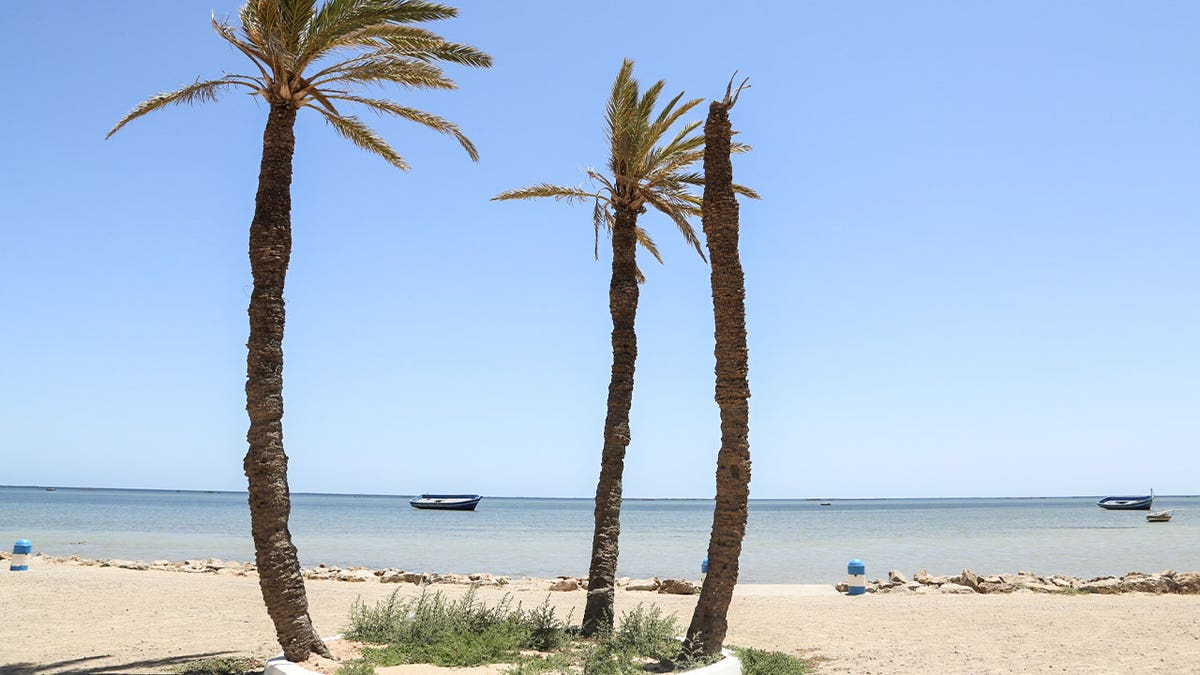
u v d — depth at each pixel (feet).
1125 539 215.92
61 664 43.60
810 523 369.50
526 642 46.44
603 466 52.19
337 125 48.37
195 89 42.06
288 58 39.83
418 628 47.29
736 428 42.50
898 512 587.27
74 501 574.15
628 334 52.60
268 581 38.55
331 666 37.83
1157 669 43.19
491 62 45.96
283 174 41.16
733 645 52.75
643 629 47.88
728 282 43.24
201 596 72.69
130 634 53.42
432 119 47.42
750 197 57.98
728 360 42.78
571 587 86.69
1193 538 217.77
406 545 190.90
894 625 61.26
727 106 44.70
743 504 42.37
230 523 274.77
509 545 194.08
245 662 44.32
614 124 53.06
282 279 40.47
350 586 85.46
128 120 43.37
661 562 151.02
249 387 39.24
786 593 84.69
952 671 44.21
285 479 39.58
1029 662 46.09
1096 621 60.80
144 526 247.29
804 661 47.78
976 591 84.94
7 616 58.85
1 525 241.55
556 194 55.83
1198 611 65.00
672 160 52.95
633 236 53.93
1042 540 214.69
